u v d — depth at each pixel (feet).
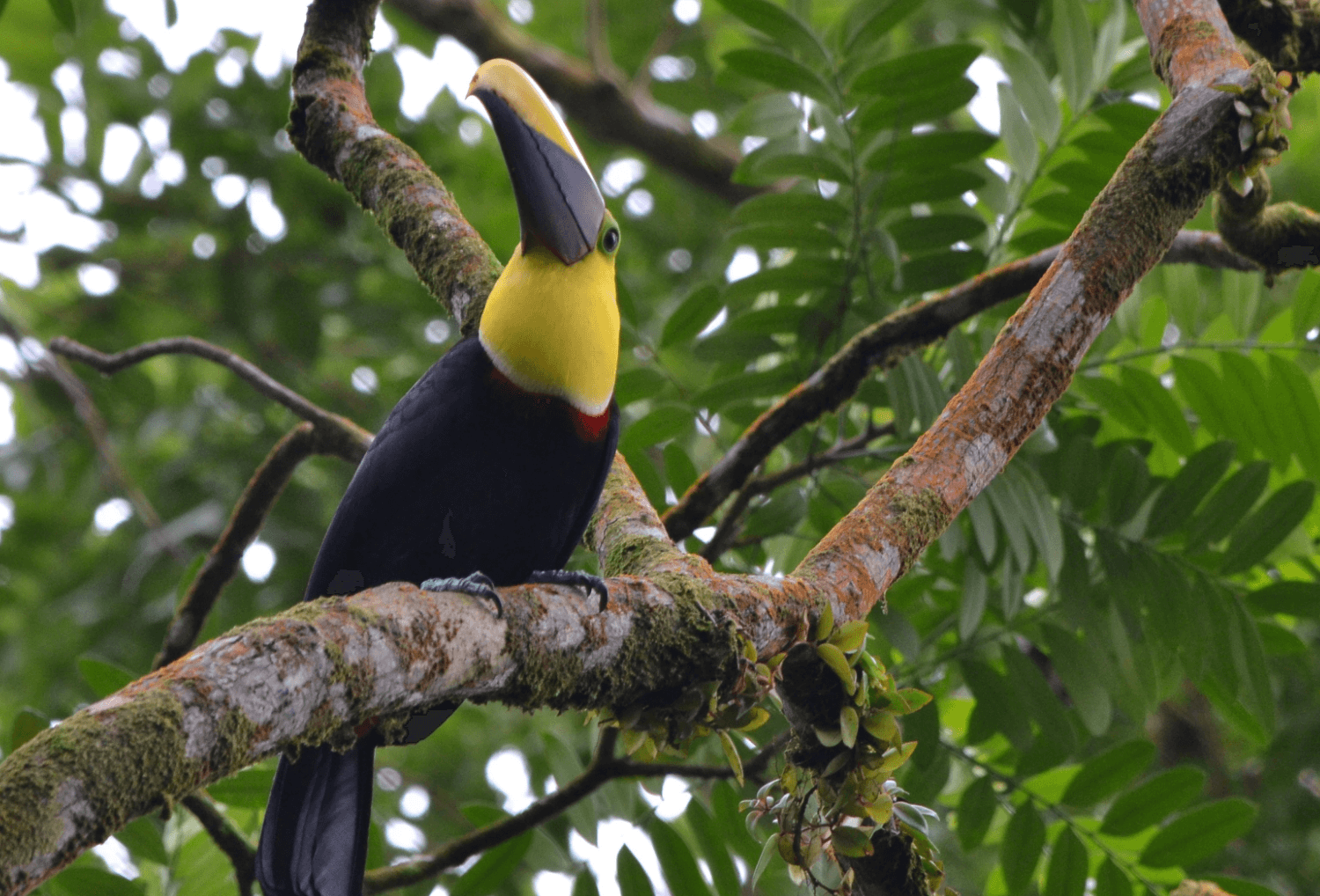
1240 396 31.63
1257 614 31.09
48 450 54.34
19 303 56.13
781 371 33.35
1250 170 20.62
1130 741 30.12
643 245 66.54
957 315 29.04
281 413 52.54
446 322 54.24
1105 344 33.55
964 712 36.29
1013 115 31.83
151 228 53.98
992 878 32.37
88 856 29.78
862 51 31.58
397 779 52.34
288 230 55.11
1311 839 50.16
